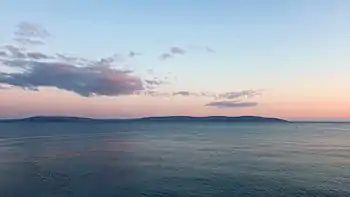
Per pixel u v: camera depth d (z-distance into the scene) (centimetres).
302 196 3650
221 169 5331
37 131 19125
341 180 4419
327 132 19788
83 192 3822
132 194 3744
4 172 5016
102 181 4372
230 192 3819
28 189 3934
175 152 7931
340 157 6869
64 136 14250
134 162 6134
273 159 6569
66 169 5297
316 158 6712
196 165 5769
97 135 15375
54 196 3644
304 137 14362
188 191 3869
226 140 12344
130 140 12206
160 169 5338
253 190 3903
